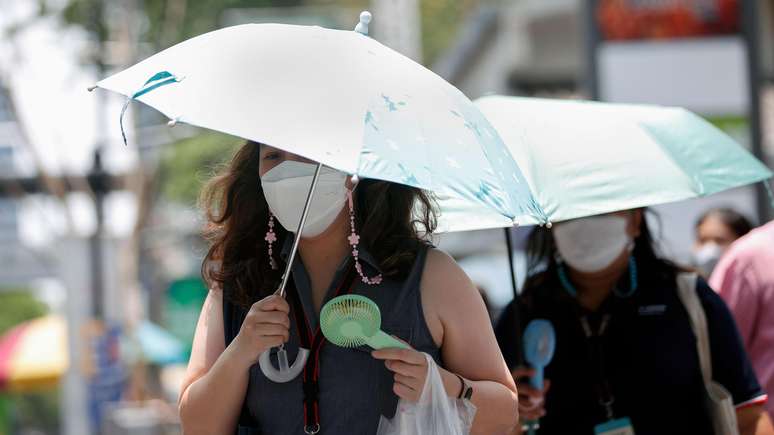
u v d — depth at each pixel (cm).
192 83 867
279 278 1006
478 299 993
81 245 4066
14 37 4559
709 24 3478
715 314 1355
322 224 947
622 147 1277
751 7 3469
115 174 4441
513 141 1285
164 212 6309
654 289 1368
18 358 5216
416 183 809
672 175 1266
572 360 1382
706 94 3484
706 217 2130
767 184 1323
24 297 11106
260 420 977
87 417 3981
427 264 984
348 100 852
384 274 972
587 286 1398
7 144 4806
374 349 955
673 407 1347
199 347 1019
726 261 1598
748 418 1355
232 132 818
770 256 1566
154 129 4597
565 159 1260
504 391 981
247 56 885
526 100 1359
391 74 898
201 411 960
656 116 1334
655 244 1385
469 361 978
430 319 971
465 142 882
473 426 972
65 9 4666
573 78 7769
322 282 991
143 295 6600
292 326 981
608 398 1355
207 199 1052
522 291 1427
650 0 3469
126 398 4038
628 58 3472
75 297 4041
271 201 943
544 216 930
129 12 4728
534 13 7319
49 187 4184
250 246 1030
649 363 1349
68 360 4022
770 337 1556
